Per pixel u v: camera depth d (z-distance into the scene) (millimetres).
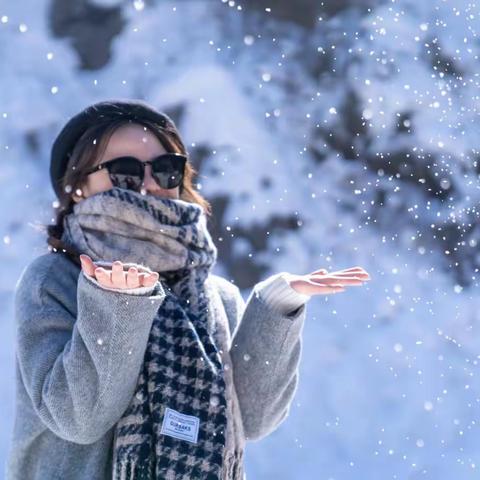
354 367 16344
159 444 4172
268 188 19906
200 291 4582
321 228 19438
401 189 20078
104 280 3986
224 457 4352
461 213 19703
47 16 22312
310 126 20922
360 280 4566
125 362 4066
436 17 22094
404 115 20891
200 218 4672
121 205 4469
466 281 18781
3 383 15180
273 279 4617
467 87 21203
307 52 22031
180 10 22703
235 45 22250
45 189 19516
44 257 4551
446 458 14734
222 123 20938
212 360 4371
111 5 22453
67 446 4301
